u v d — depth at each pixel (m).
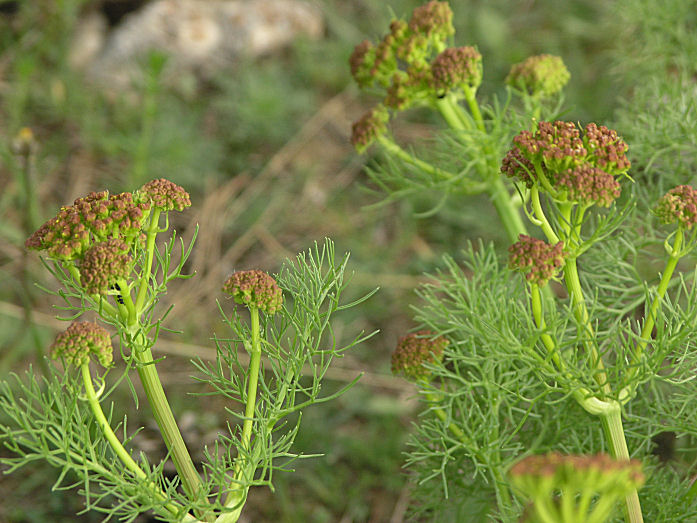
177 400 4.17
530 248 1.87
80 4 6.36
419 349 2.42
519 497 2.29
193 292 4.85
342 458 4.00
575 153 1.80
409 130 5.71
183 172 5.48
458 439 2.56
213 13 6.40
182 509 1.77
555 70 2.79
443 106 2.84
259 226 5.30
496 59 5.87
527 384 2.41
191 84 6.12
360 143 2.97
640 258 3.23
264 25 6.36
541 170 1.86
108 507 3.63
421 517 3.58
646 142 3.03
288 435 1.93
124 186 5.36
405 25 2.78
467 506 2.80
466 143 2.82
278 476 3.84
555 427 2.65
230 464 1.88
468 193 2.91
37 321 4.48
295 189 5.54
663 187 3.12
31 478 3.70
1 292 4.63
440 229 5.10
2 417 3.82
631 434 2.27
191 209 5.37
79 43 6.28
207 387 4.26
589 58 5.70
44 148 5.48
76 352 1.72
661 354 1.96
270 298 1.89
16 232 4.82
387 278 4.86
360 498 3.84
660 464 2.76
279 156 5.74
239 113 5.83
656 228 3.11
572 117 5.18
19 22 6.15
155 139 5.50
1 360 4.30
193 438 3.91
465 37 5.99
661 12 3.73
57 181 5.39
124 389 4.14
